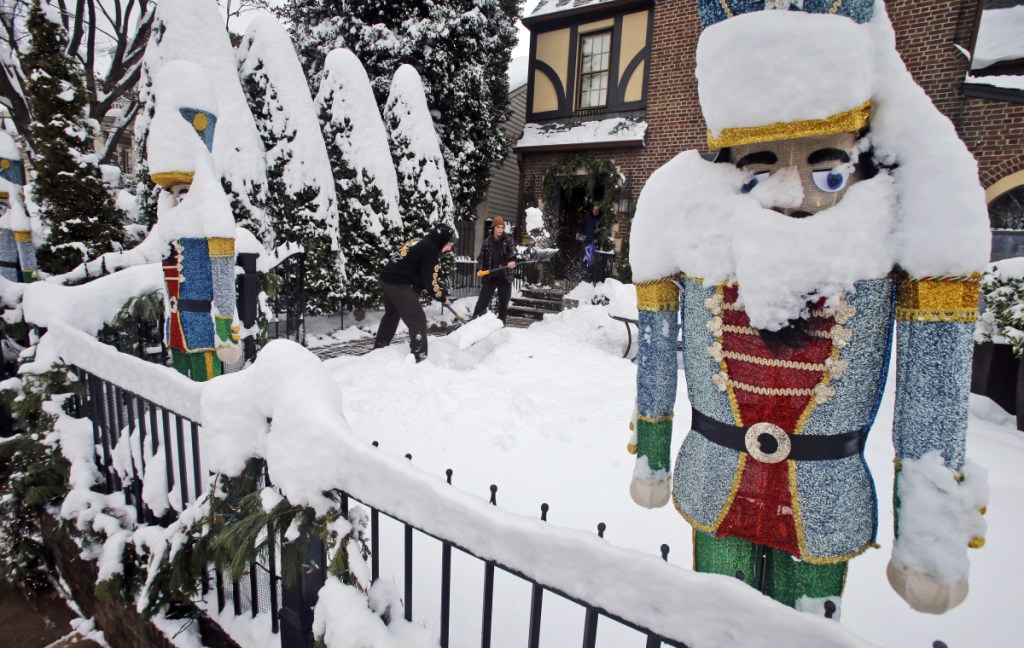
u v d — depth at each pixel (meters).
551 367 5.23
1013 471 3.05
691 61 10.73
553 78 12.76
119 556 2.29
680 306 1.54
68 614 2.94
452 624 1.87
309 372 1.61
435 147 9.20
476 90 12.80
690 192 1.39
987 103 7.77
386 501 1.35
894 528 1.24
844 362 1.22
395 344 7.08
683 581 0.91
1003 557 2.26
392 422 3.72
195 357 3.06
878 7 1.23
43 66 5.42
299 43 12.63
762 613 0.84
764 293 1.21
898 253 1.17
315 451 1.47
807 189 1.23
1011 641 1.81
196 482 2.04
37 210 6.23
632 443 1.59
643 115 11.64
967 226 1.10
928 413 1.16
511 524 1.11
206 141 3.05
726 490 1.37
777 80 1.14
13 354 4.52
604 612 1.01
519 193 13.05
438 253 5.44
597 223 11.89
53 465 2.88
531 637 1.14
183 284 2.99
